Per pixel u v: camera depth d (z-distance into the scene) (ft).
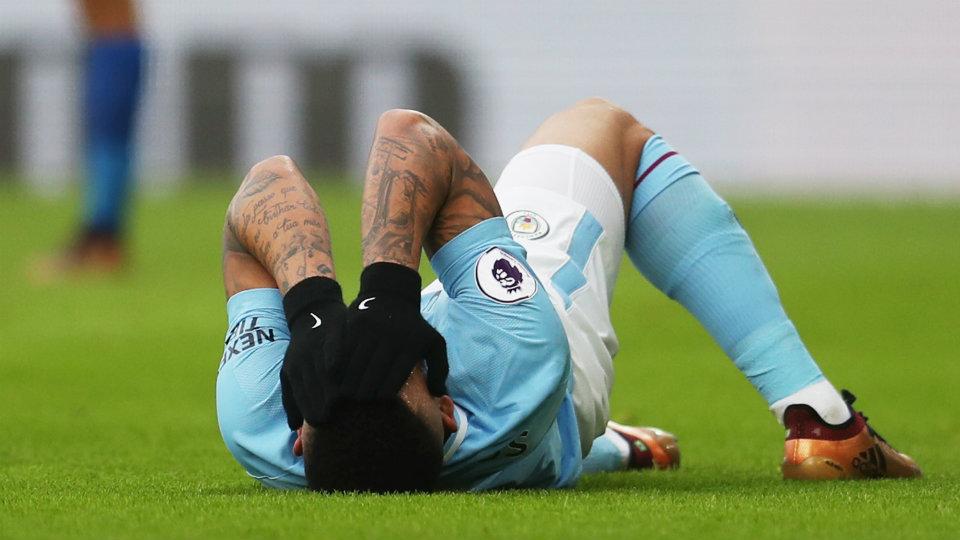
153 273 98.07
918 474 30.91
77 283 92.99
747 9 167.32
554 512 23.02
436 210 24.77
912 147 165.48
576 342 27.09
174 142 159.22
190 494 26.27
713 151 168.96
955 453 38.17
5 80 158.71
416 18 169.99
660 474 32.94
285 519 22.13
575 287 27.96
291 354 23.17
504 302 24.57
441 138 25.03
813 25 166.81
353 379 22.65
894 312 81.41
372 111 155.74
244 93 156.97
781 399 30.35
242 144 157.58
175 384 59.31
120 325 77.05
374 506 22.89
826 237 111.55
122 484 29.04
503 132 169.89
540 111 169.68
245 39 162.50
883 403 53.47
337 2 170.40
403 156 24.53
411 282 23.48
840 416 30.01
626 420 46.65
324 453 23.25
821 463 29.86
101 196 95.40
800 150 167.73
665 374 63.10
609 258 29.55
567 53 169.48
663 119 169.48
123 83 93.45
